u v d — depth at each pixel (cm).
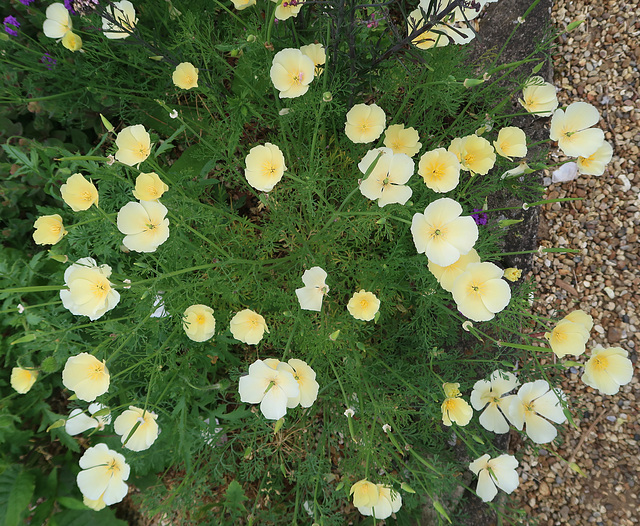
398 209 58
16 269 64
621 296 82
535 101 61
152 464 68
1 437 64
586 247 83
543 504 80
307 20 65
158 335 62
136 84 72
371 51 57
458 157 57
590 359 54
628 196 83
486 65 78
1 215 69
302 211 71
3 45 66
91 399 55
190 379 65
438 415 62
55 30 61
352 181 69
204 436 65
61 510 68
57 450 72
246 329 59
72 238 61
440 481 63
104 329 61
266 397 53
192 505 64
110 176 59
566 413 52
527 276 76
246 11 72
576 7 85
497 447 74
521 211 75
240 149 76
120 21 58
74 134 75
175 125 76
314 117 66
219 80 73
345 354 64
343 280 70
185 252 63
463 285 52
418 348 70
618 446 80
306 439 72
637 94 83
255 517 68
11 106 70
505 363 54
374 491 54
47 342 60
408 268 64
